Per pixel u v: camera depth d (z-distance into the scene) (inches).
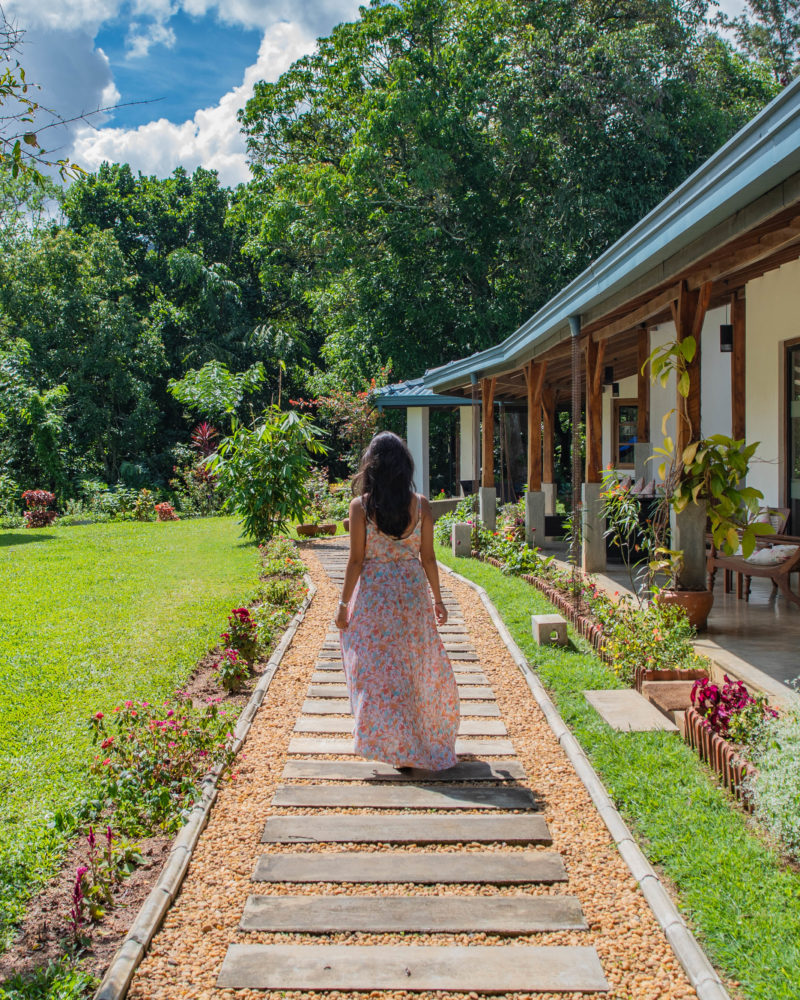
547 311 313.0
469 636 260.1
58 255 1088.8
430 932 103.7
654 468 424.2
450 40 891.4
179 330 1305.4
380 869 118.8
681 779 142.8
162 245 1379.2
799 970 91.0
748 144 144.2
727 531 232.8
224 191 1386.6
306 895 112.4
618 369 597.0
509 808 137.9
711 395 426.3
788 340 329.1
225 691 209.8
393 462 143.8
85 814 127.9
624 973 95.4
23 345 900.6
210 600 319.3
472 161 860.6
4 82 117.6
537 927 104.1
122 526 645.9
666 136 794.2
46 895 115.2
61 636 259.4
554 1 856.3
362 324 932.6
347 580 147.1
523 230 853.2
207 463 507.5
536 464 433.4
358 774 152.9
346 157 853.2
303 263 1104.8
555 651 232.8
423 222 877.8
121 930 105.8
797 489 331.6
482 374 484.1
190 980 95.3
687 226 173.0
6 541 544.7
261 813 138.0
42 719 182.9
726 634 233.1
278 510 504.1
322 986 93.7
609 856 121.8
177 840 126.0
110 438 1146.7
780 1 1131.9
